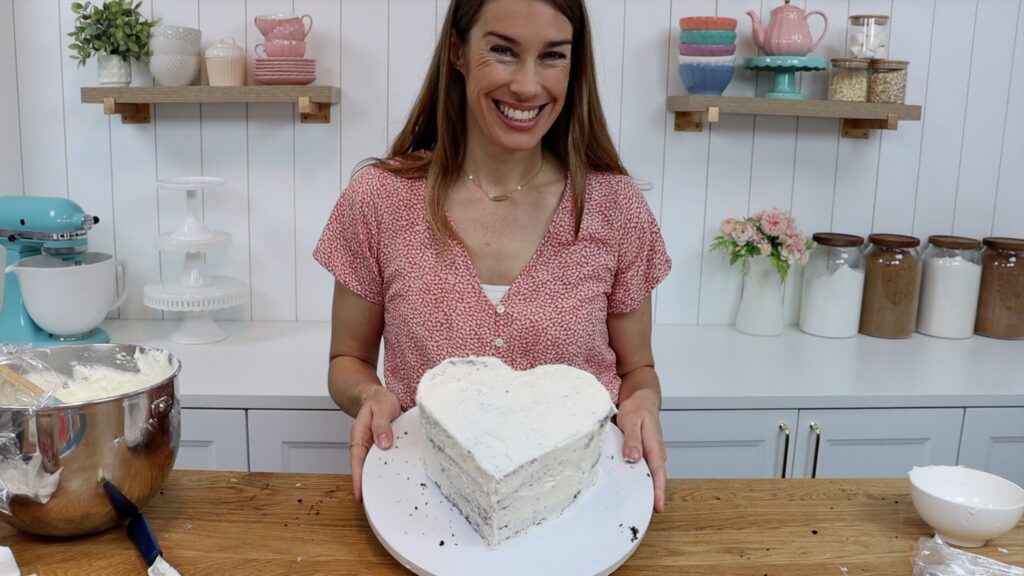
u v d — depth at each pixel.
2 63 2.13
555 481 0.93
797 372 1.97
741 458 1.86
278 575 0.89
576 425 0.95
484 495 0.88
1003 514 0.94
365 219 1.26
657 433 1.10
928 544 0.94
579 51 1.21
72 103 2.20
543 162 1.29
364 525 0.99
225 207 2.26
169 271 2.29
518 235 1.24
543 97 1.13
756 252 2.21
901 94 2.17
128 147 2.22
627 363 1.37
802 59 2.10
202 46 2.18
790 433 1.84
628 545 0.91
